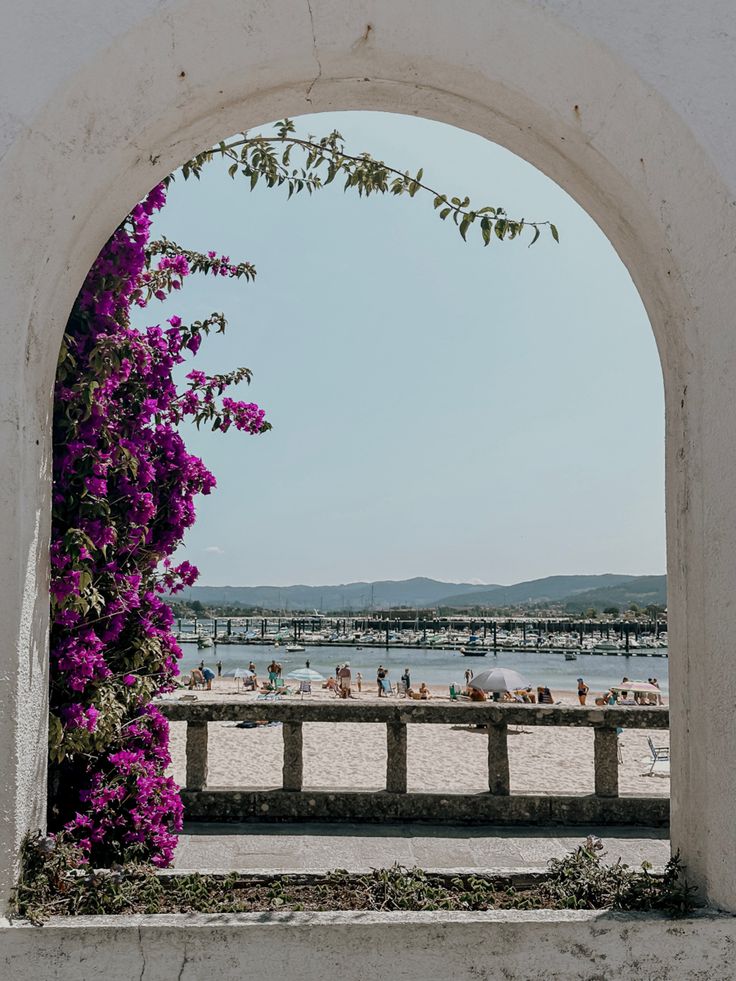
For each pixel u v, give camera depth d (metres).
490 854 5.37
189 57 2.59
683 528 2.82
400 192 4.22
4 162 2.50
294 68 2.71
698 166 2.62
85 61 2.52
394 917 2.49
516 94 2.69
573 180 2.98
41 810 2.77
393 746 6.25
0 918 2.45
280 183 4.60
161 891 2.80
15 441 2.54
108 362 3.81
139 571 4.51
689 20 2.63
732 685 2.58
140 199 3.00
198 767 6.18
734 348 2.61
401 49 2.64
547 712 6.23
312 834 5.80
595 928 2.48
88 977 2.39
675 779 2.86
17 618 2.52
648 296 3.02
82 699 4.01
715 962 2.49
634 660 89.50
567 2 2.59
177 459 4.79
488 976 2.44
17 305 2.56
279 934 2.42
